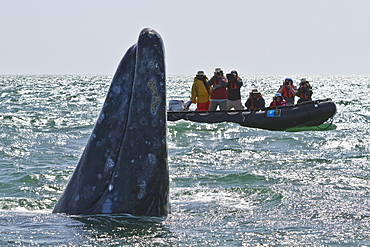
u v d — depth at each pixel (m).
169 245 16.41
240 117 59.34
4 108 96.00
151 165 16.80
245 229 18.86
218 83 62.47
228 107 63.66
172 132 53.34
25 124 63.03
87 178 17.17
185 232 17.78
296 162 35.91
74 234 16.55
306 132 56.09
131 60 16.84
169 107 65.38
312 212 21.67
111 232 16.73
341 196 25.00
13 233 16.73
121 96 16.81
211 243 17.03
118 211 17.02
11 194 26.38
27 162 36.12
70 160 37.41
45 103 115.94
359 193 25.80
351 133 54.28
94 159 17.03
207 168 33.66
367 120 70.56
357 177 30.06
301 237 18.19
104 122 16.92
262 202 23.61
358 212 21.78
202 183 28.67
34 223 17.59
